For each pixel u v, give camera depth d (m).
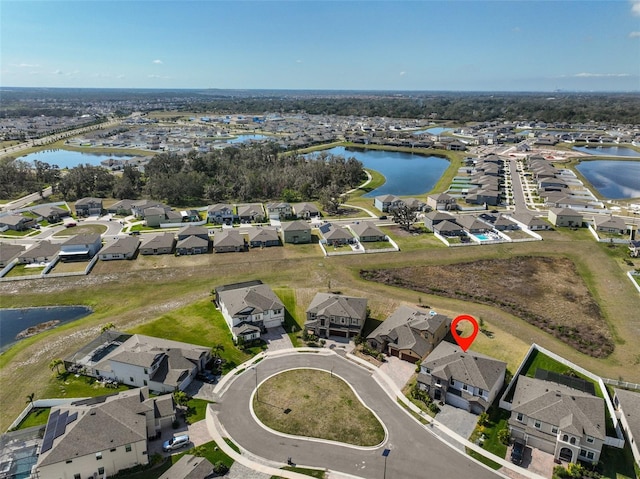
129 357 63.66
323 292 92.25
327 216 152.25
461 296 92.94
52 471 46.75
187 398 61.00
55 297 94.25
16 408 59.47
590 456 51.75
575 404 54.88
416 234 131.00
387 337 73.50
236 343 75.00
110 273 104.62
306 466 50.88
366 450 53.44
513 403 57.56
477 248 118.75
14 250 112.88
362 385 65.56
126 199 176.00
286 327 81.25
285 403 61.34
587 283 100.50
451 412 60.34
